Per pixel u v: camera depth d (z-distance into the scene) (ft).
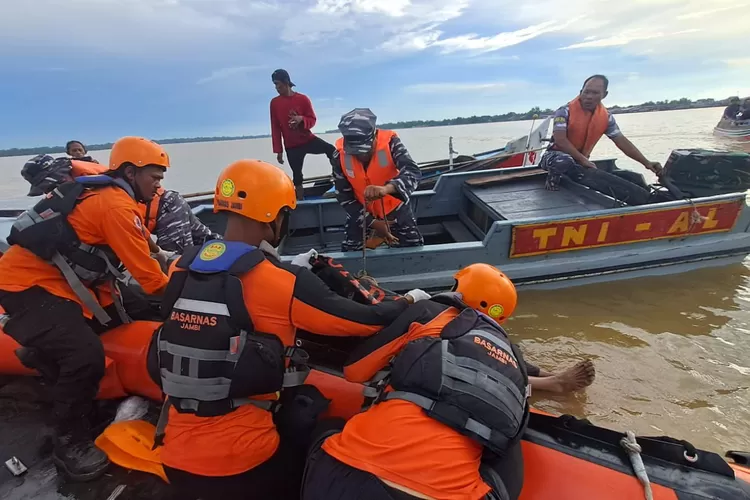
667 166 16.16
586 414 9.53
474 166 27.32
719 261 16.19
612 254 15.10
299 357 6.48
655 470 5.85
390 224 14.08
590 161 19.15
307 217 18.79
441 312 5.85
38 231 7.02
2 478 7.26
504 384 4.99
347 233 14.48
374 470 4.66
